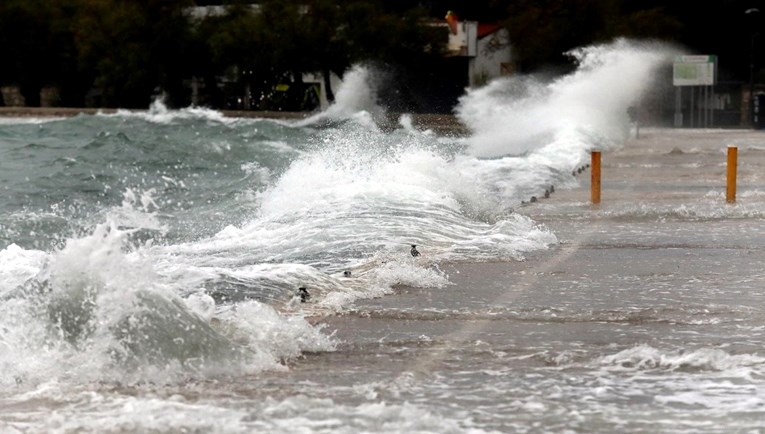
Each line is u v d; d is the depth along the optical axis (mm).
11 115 185750
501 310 30844
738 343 26781
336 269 36969
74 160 91688
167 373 23172
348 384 23000
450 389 22672
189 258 38969
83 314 24594
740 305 31500
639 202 59938
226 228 46875
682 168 87188
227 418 20312
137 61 197750
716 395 22281
